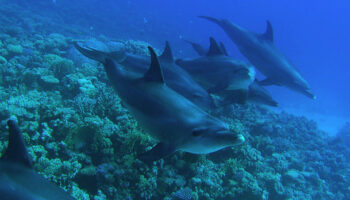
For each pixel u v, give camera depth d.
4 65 8.03
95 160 5.14
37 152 4.77
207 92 6.42
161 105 4.16
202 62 7.12
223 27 9.96
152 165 5.15
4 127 5.16
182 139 3.90
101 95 6.89
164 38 40.16
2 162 2.38
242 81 6.71
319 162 11.52
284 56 9.69
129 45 11.95
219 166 6.52
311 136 14.08
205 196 5.41
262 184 7.11
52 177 4.33
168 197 5.01
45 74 8.19
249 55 9.58
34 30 20.05
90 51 6.26
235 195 5.97
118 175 4.71
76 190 4.29
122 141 5.28
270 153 9.34
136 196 4.79
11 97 6.33
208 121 3.85
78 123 5.39
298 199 7.99
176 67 6.40
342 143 15.70
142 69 6.29
